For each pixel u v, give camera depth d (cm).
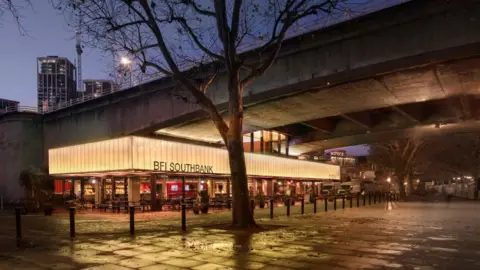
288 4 1529
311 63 2781
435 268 852
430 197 6662
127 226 1764
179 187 3809
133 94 3634
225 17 1548
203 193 2764
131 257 977
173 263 903
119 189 3691
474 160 6116
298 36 2678
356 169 11025
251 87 3056
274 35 1605
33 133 4344
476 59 2478
